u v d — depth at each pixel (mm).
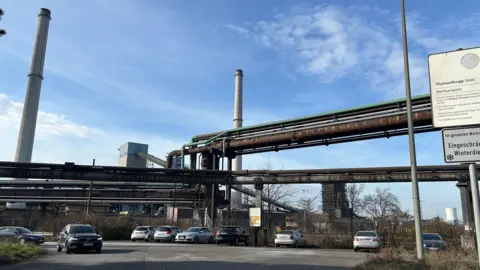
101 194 69125
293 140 48969
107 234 45188
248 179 47969
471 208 36844
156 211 98938
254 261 19625
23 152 89750
